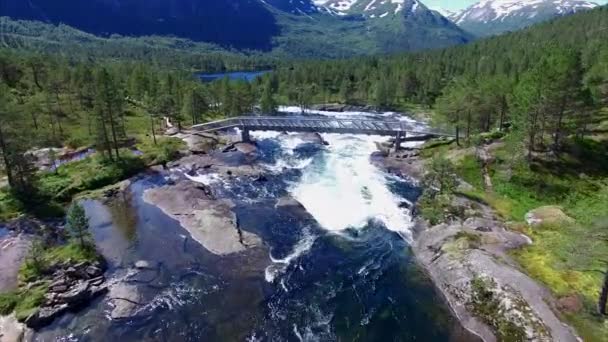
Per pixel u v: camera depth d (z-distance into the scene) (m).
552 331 27.41
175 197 53.31
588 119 58.78
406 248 42.25
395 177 64.31
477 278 33.69
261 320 31.22
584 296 30.19
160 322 30.72
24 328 29.42
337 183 61.03
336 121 96.50
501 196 52.25
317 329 30.45
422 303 33.56
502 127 74.06
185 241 42.81
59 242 41.81
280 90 151.75
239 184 60.22
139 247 41.59
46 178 57.91
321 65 182.38
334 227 46.66
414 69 153.62
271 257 39.94
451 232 41.28
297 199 54.66
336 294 34.62
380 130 83.62
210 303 32.97
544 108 53.91
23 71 110.62
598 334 26.72
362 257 40.47
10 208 47.56
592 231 28.22
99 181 59.03
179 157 72.81
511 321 29.34
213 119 109.00
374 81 148.50
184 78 148.88
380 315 32.12
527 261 36.00
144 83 116.25
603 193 45.75
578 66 51.88
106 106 64.94
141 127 93.38
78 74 103.31
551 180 52.62
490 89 69.75
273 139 91.69
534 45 152.88
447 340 29.48
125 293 33.78
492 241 39.22
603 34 143.50
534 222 43.47
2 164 53.97
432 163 55.53
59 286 32.97
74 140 77.00
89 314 31.36
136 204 52.50
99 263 37.38
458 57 171.38
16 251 39.22
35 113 80.56
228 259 39.34
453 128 79.25
